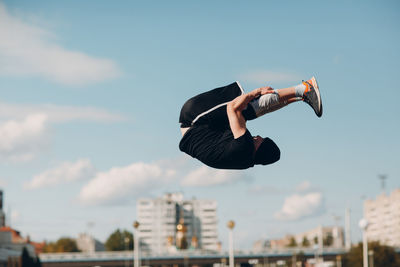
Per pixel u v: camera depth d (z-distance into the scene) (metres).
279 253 152.88
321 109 7.23
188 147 7.68
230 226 75.00
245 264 11.60
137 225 72.44
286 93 7.41
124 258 143.62
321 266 163.38
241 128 7.18
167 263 146.75
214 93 7.57
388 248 128.50
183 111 7.62
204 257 147.75
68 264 142.12
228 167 7.61
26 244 155.38
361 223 71.50
